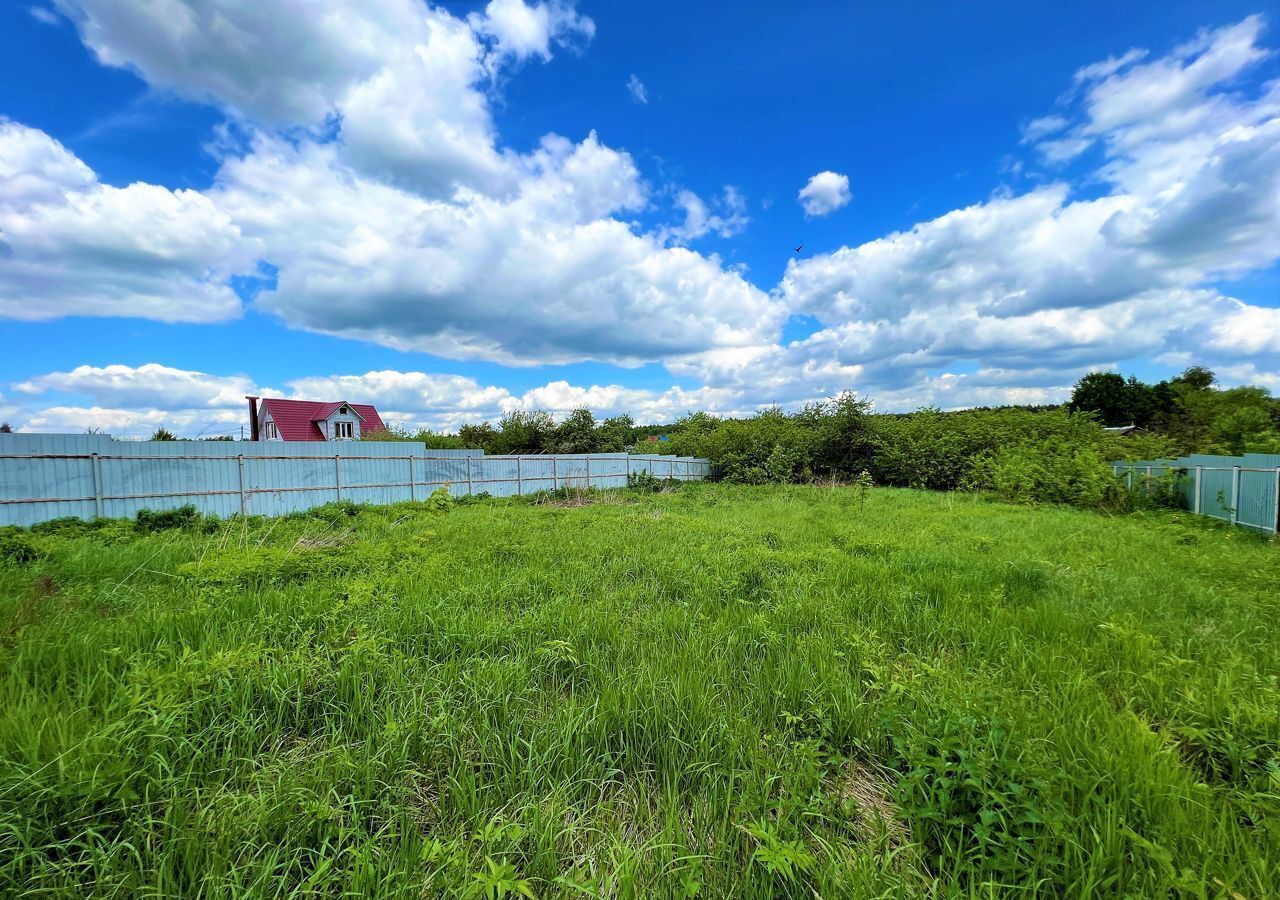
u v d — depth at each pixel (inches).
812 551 265.3
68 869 65.8
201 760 87.0
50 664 116.6
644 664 126.6
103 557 229.8
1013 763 75.7
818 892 65.3
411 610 159.0
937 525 350.6
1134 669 126.6
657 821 80.0
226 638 132.6
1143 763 83.4
